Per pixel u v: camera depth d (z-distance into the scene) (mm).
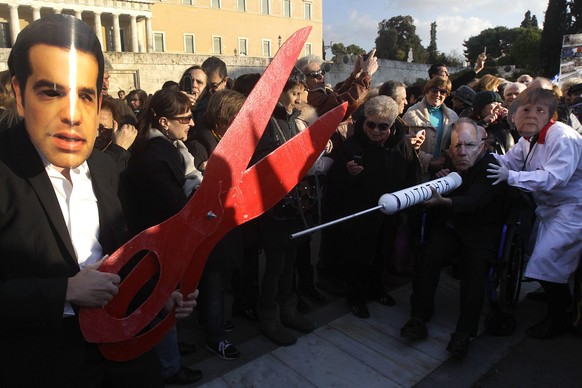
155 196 2236
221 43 41344
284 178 1447
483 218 2846
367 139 3135
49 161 1166
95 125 1192
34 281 1139
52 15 1113
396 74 36594
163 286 1312
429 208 3008
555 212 2887
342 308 3365
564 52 11469
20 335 1222
